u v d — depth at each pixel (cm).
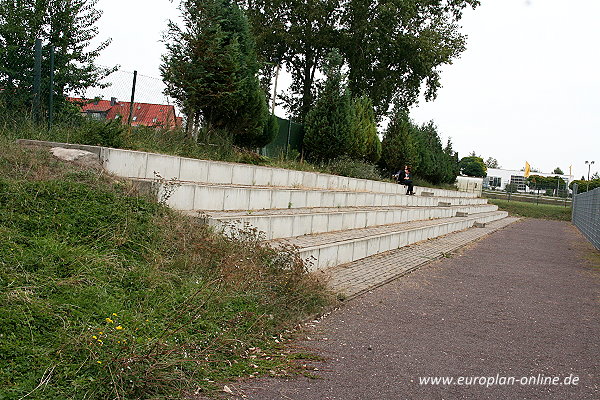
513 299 941
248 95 1495
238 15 1540
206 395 424
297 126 2180
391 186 2350
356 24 3025
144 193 785
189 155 1189
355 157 2317
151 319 499
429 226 1809
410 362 552
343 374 501
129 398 391
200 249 682
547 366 571
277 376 482
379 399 445
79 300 480
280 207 1237
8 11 1120
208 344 502
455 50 3341
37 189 651
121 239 623
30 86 1085
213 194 975
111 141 976
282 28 3053
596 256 1769
